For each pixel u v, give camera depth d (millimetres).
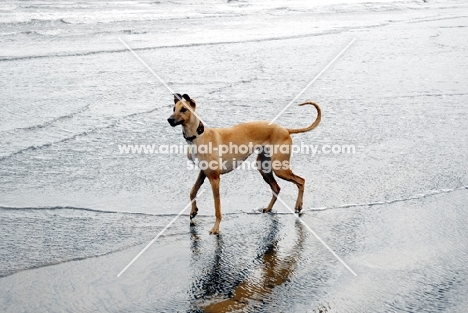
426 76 14766
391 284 5652
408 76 14750
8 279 5531
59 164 8523
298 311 5156
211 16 26438
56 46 17656
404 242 6508
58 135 9758
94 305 5184
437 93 13102
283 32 21672
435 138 10031
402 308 5242
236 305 5227
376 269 5934
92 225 6730
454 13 30062
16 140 9414
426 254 6254
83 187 7750
